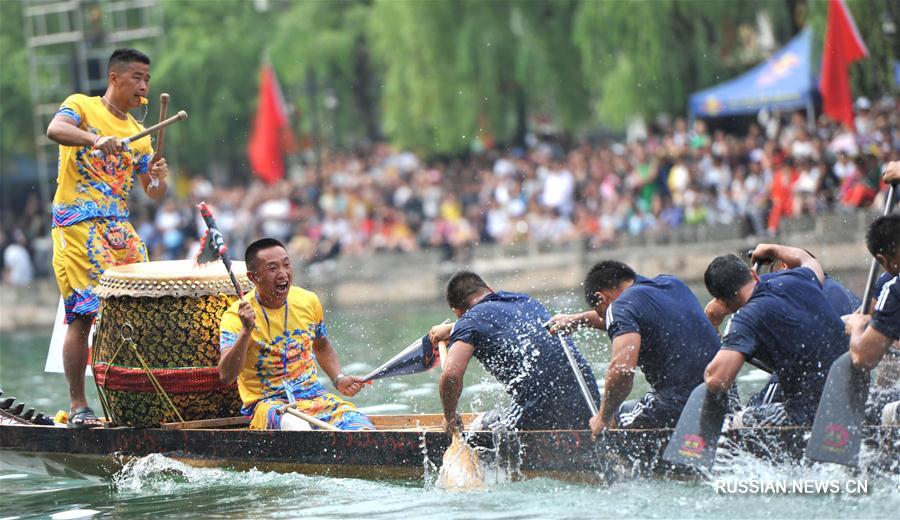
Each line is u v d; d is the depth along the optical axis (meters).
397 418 23.84
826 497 18.11
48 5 78.00
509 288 58.03
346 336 44.22
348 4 90.56
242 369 22.20
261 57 92.62
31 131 95.44
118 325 22.67
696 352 19.27
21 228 80.81
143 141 24.44
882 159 48.88
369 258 62.19
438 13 72.88
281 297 22.38
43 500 21.55
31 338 59.31
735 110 58.34
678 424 18.53
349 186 72.69
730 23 64.19
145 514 19.69
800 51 57.00
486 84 72.69
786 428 18.48
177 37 91.75
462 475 19.95
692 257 54.47
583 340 33.78
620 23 63.91
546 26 71.69
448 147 76.50
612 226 58.38
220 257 22.14
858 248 47.78
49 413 30.75
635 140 64.75
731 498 18.34
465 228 64.19
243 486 21.20
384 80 82.19
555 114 75.62
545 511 18.22
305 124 92.19
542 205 62.00
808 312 18.50
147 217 72.56
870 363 17.89
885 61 53.09
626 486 19.17
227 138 94.38
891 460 18.17
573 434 19.48
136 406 22.94
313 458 21.20
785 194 51.25
